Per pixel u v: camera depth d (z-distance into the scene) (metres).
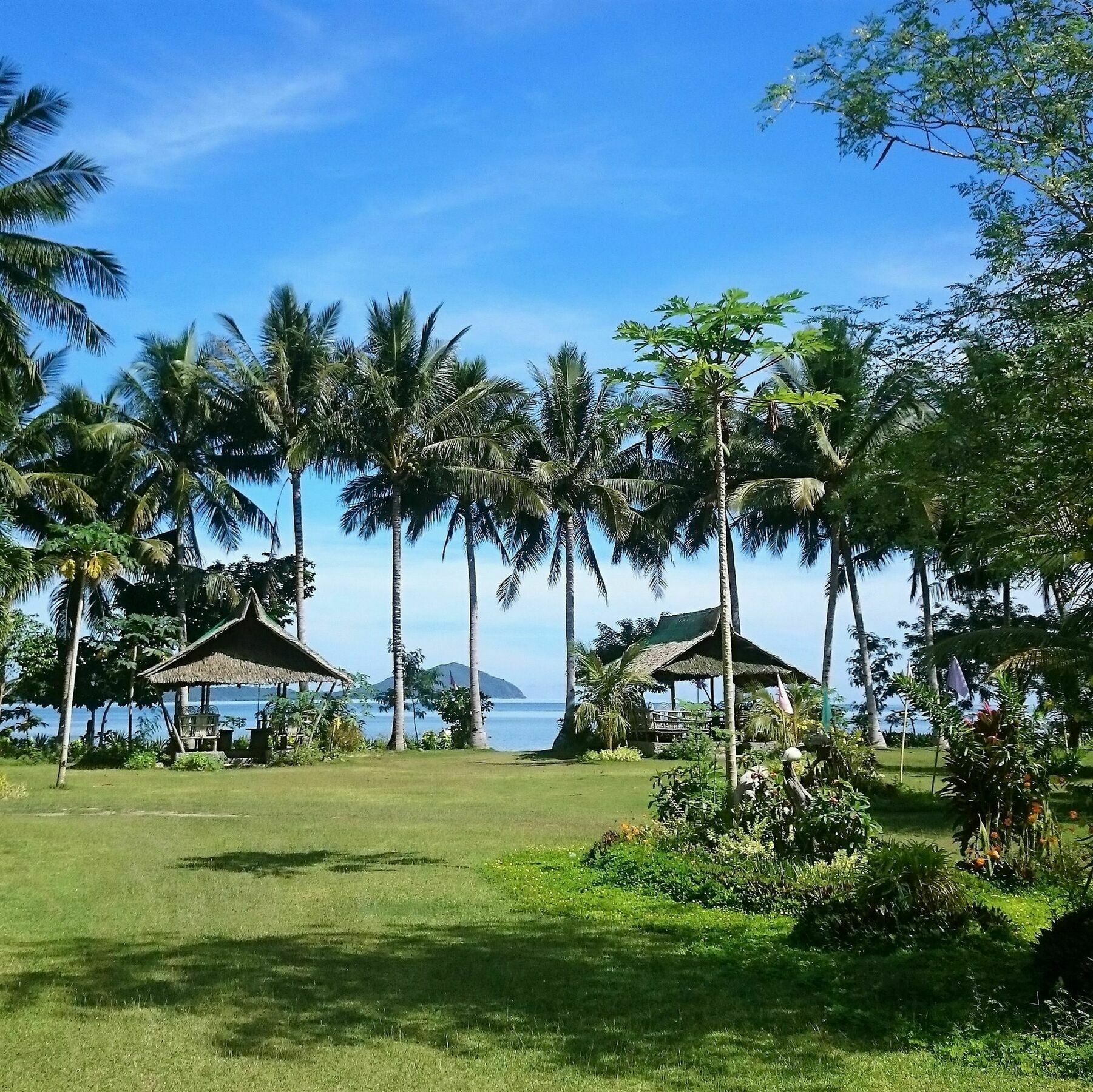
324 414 36.78
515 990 7.13
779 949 8.18
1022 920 9.03
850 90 8.08
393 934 8.79
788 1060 5.76
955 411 7.71
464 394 39.00
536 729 94.56
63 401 35.19
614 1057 5.82
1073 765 11.42
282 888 10.82
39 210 23.06
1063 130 7.42
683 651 35.47
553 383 38.69
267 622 34.84
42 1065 5.64
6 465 29.27
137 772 29.61
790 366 29.00
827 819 10.80
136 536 34.69
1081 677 10.90
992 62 7.58
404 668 48.38
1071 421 7.05
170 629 35.53
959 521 8.60
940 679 33.59
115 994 6.96
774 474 34.53
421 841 14.38
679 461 40.25
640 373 11.14
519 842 14.27
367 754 37.84
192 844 14.07
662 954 8.12
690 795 12.56
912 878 8.45
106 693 36.72
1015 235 7.38
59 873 11.66
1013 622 32.19
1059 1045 5.79
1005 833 11.13
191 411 37.44
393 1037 6.16
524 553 42.25
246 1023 6.38
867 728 37.22
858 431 9.92
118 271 23.61
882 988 6.95
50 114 22.19
